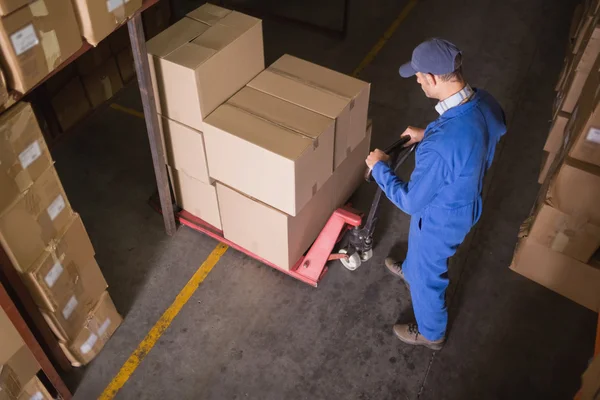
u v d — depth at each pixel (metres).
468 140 2.46
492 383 3.30
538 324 3.59
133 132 4.91
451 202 2.65
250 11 6.30
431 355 3.43
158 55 3.07
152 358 3.41
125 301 3.69
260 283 3.80
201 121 3.22
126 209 4.28
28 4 2.08
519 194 4.41
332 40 6.00
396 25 6.24
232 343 3.48
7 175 2.30
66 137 4.66
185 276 3.84
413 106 5.22
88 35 2.45
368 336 3.52
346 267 3.87
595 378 2.12
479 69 5.66
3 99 2.17
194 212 4.05
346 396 3.25
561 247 3.44
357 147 3.86
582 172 3.01
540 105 5.23
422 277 3.02
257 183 3.28
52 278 2.78
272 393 3.26
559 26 6.23
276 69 3.57
